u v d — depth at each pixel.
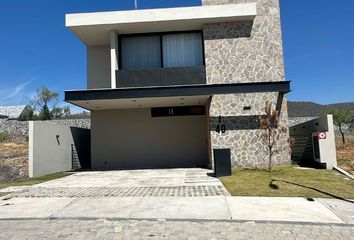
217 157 12.16
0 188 10.43
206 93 13.22
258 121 14.53
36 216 6.93
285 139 14.50
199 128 17.09
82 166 18.34
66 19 14.69
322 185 9.74
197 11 14.55
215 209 7.17
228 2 15.52
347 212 6.91
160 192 9.12
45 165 14.03
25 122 24.75
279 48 14.98
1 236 5.64
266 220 6.37
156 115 17.20
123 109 17.30
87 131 19.52
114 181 11.68
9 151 18.47
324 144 13.24
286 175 11.61
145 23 14.72
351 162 14.20
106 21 14.60
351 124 22.27
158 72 15.12
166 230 5.84
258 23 15.10
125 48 15.90
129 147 17.12
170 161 16.97
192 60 15.64
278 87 13.16
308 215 6.70
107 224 6.25
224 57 14.93
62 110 37.34
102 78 17.31
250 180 10.80
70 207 7.62
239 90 13.19
